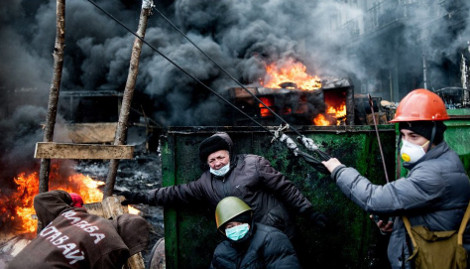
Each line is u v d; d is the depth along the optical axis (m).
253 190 2.43
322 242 2.86
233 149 2.50
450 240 1.64
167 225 2.71
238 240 2.16
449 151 1.76
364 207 1.83
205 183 2.51
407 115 1.76
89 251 1.82
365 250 2.90
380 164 2.82
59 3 2.62
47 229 1.88
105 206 2.66
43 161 2.69
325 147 2.78
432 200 1.65
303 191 2.81
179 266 2.75
